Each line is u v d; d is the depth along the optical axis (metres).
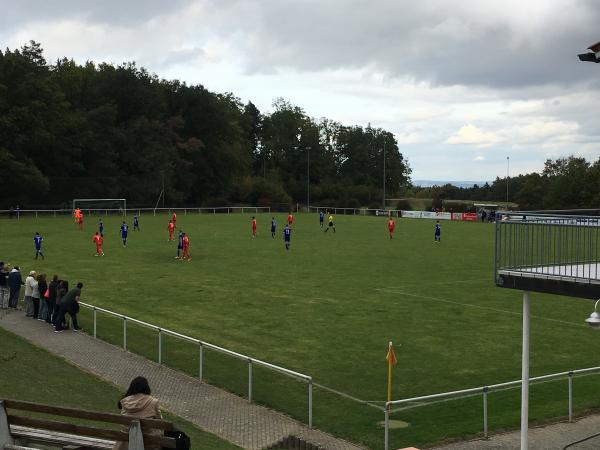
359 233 70.69
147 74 116.62
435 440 15.79
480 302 33.44
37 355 21.25
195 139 119.69
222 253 50.91
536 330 27.80
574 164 125.06
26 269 41.25
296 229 74.31
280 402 18.39
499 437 16.08
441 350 24.47
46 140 93.12
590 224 12.09
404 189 187.75
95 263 44.41
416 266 45.75
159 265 44.19
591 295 12.02
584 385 20.48
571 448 15.31
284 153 162.50
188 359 22.36
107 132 106.06
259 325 27.94
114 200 98.25
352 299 33.78
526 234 13.19
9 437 9.80
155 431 9.11
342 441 15.66
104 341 24.30
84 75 121.12
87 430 9.27
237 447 14.59
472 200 177.12
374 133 174.38
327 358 23.17
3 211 82.56
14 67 89.88
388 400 17.00
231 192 128.38
